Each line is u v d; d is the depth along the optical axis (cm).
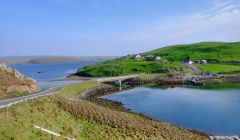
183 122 8781
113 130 5900
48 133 4719
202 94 14650
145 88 17275
